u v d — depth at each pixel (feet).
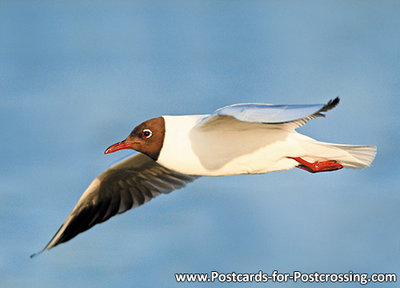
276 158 30.14
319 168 30.73
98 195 34.17
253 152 29.91
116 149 30.94
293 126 29.43
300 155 30.17
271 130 29.55
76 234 33.78
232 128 29.32
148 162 33.71
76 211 33.68
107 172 33.35
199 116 31.09
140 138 30.89
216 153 29.99
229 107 26.89
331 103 23.59
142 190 35.04
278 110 25.14
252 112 25.55
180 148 30.35
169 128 30.73
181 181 35.17
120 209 34.76
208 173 30.73
